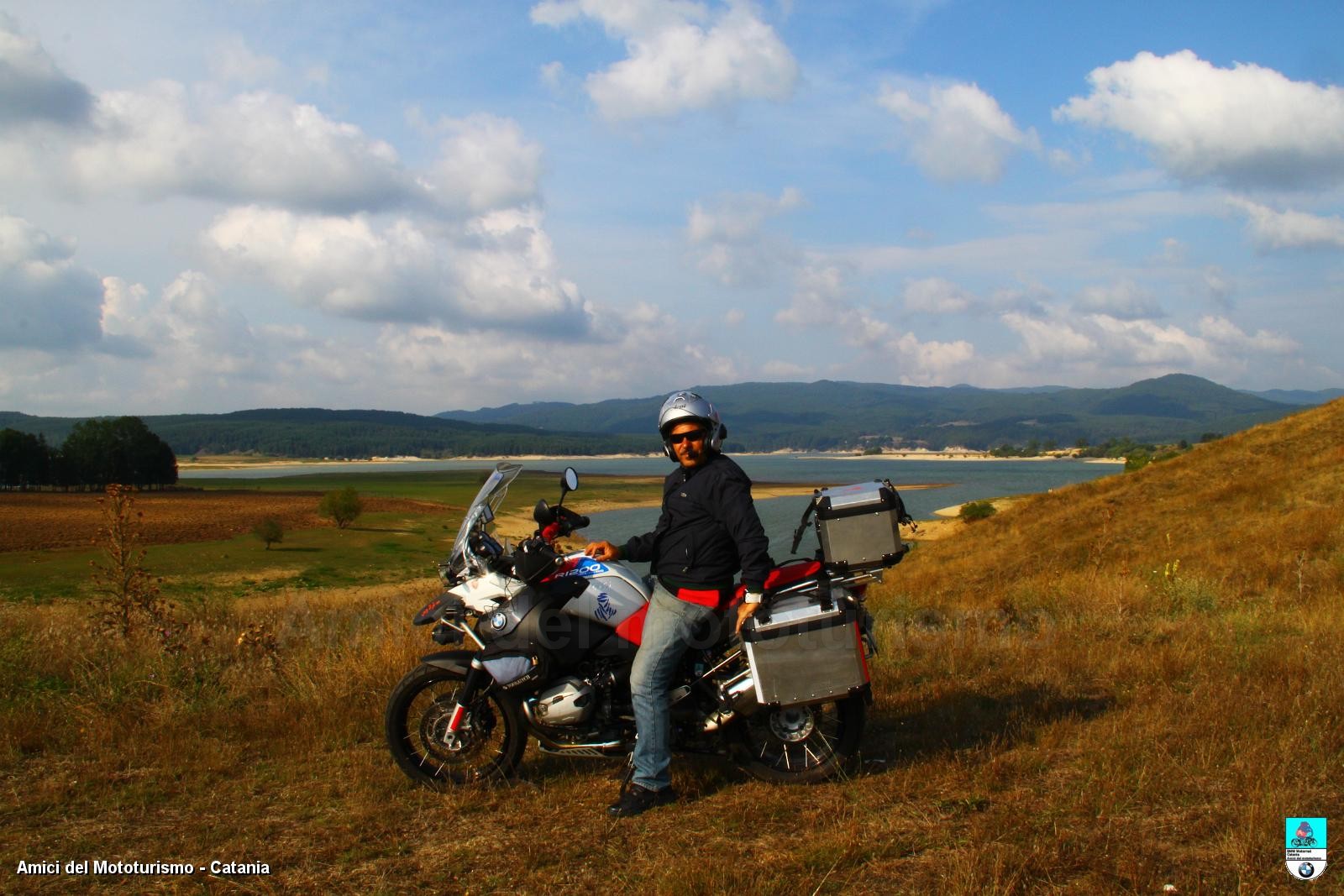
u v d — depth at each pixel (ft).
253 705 19.19
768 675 13.69
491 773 14.56
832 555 14.12
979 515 160.76
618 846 12.19
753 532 13.50
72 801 14.06
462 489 490.90
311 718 17.75
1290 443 84.48
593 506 350.02
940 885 10.36
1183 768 13.65
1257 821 11.40
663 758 13.62
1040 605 35.01
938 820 12.45
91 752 16.40
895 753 15.46
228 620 31.68
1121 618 27.40
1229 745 14.47
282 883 11.31
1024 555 74.43
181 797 14.24
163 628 23.94
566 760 15.78
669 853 11.86
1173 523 70.28
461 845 12.41
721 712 14.10
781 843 12.10
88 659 21.49
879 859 11.35
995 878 10.19
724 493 13.65
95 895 11.01
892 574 82.48
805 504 309.83
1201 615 28.30
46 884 11.26
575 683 14.16
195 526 248.93
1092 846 11.25
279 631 28.76
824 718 15.31
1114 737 15.14
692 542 13.82
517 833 12.73
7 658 21.35
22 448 414.82
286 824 13.19
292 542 214.28
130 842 12.56
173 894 10.95
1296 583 37.19
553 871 11.48
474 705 14.74
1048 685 19.17
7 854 12.11
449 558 15.14
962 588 60.18
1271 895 9.95
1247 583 40.22
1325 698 16.26
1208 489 78.54
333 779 14.89
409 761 14.67
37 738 16.80
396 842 12.50
